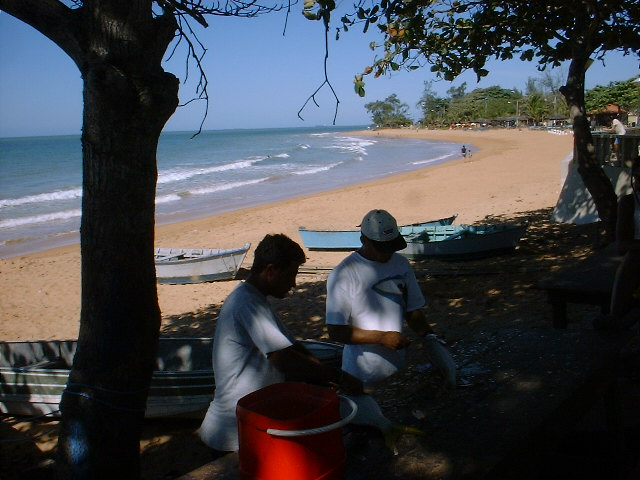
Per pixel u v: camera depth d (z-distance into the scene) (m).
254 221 21.75
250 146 102.88
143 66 3.31
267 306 3.00
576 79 9.46
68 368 7.45
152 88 3.30
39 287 14.11
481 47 9.12
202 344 6.92
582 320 7.27
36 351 7.61
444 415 2.93
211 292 12.62
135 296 3.47
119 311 3.45
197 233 20.03
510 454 2.55
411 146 84.50
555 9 8.92
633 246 3.99
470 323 8.08
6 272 15.72
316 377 2.90
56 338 10.44
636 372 4.34
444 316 8.60
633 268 4.06
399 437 2.72
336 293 3.26
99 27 3.24
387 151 73.94
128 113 3.26
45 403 6.82
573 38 9.20
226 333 3.00
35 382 6.80
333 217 21.58
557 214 15.46
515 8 8.70
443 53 9.36
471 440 2.66
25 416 7.00
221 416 3.04
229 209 26.67
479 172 34.66
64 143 162.00
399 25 7.71
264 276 3.00
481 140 84.56
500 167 37.06
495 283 10.16
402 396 3.23
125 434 3.56
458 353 3.79
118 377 3.50
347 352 3.47
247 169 50.47
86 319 3.50
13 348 7.65
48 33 3.36
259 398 2.54
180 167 54.44
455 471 2.44
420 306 3.40
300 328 8.95
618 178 12.98
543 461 3.15
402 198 25.22
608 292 5.14
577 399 3.15
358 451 2.68
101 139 3.29
